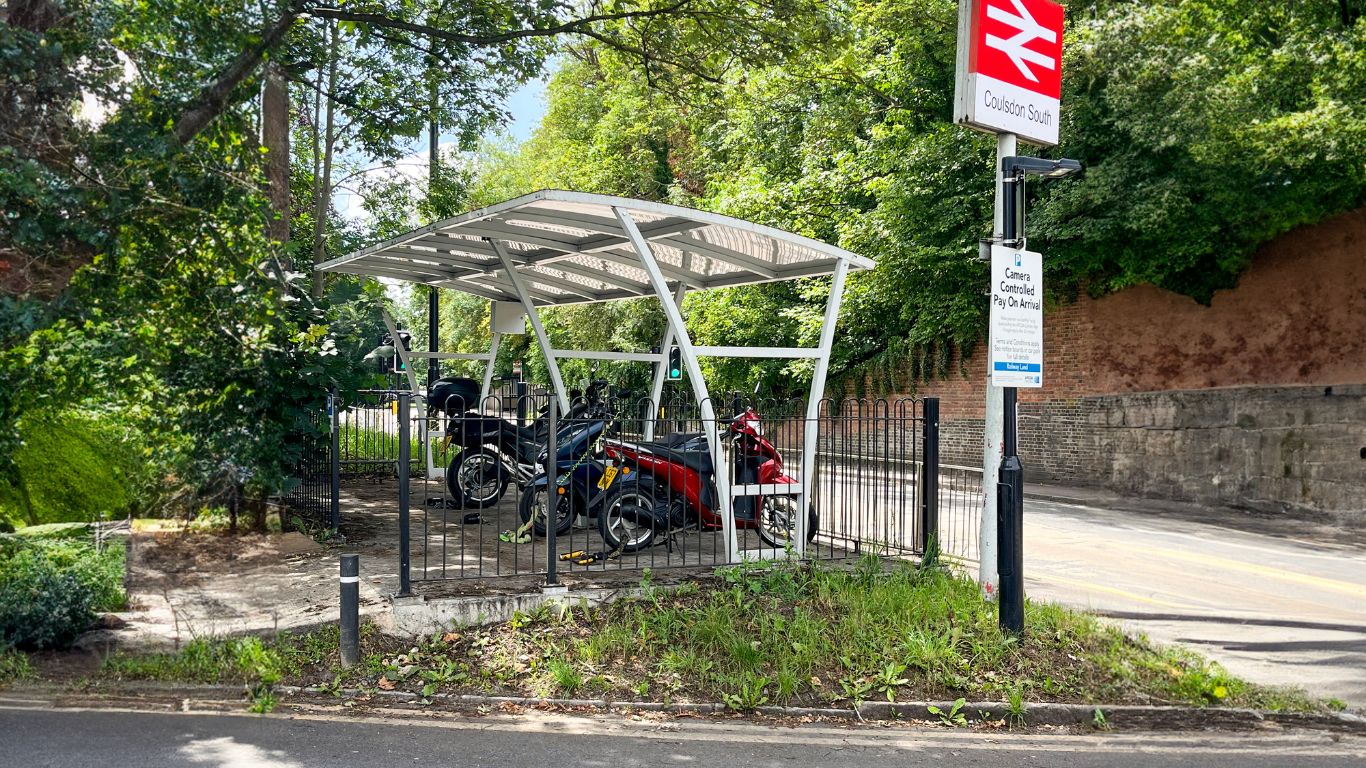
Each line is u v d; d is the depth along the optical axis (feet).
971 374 72.49
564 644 20.88
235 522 31.42
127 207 23.89
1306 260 53.72
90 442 32.73
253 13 32.01
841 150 77.51
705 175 111.75
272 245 29.27
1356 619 27.22
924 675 20.11
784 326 87.61
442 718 17.84
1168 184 50.98
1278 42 54.08
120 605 22.57
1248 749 17.42
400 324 48.78
